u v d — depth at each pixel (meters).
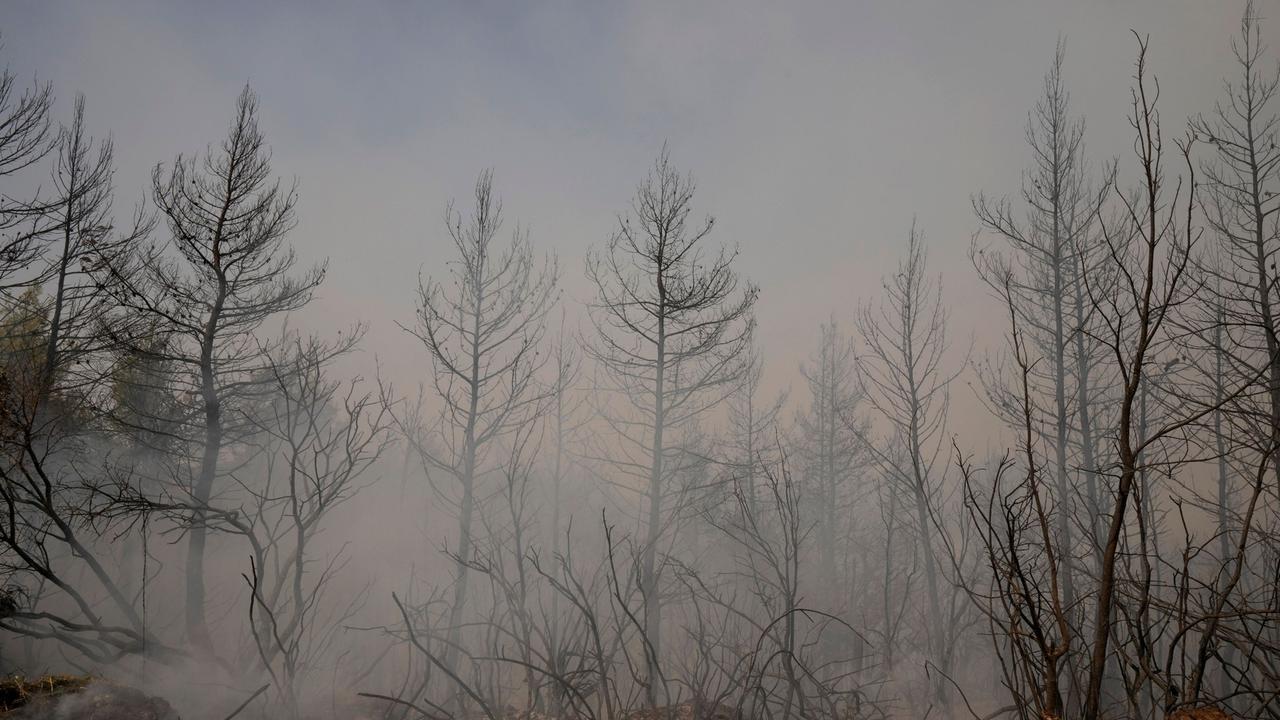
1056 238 14.55
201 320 12.57
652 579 10.77
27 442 8.28
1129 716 3.83
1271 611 3.49
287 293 13.64
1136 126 3.41
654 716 7.52
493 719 6.47
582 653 7.25
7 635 10.48
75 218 14.48
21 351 13.12
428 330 12.83
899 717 9.88
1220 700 3.75
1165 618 4.03
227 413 13.27
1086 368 13.62
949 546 4.14
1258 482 3.71
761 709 7.34
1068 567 8.07
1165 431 3.39
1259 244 9.67
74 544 8.34
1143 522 3.69
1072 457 13.27
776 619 7.18
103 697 6.20
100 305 13.70
